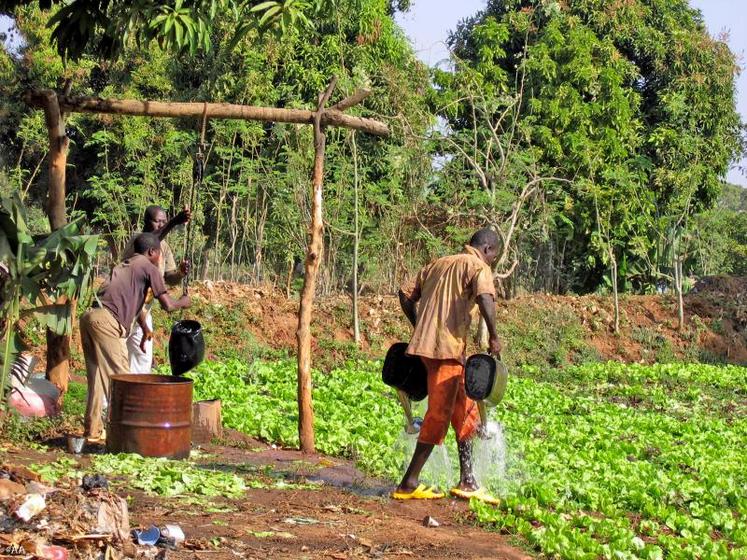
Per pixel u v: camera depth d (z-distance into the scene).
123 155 24.83
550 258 27.09
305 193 21.91
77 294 10.04
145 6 10.10
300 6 10.19
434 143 22.39
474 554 7.55
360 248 23.66
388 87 23.58
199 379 16.38
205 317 20.25
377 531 7.90
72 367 15.87
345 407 14.88
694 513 10.05
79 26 10.74
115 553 6.06
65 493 6.61
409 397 9.79
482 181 21.42
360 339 21.58
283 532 7.48
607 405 18.20
